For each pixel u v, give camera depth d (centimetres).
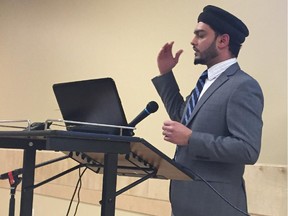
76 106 138
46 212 354
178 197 167
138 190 287
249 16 244
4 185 396
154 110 143
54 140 108
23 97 395
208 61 181
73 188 333
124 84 308
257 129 160
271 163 227
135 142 119
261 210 226
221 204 162
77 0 352
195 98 181
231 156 155
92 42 335
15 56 408
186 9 276
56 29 369
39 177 357
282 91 227
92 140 114
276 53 231
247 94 163
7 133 125
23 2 405
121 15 316
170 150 276
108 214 118
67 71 354
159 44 289
